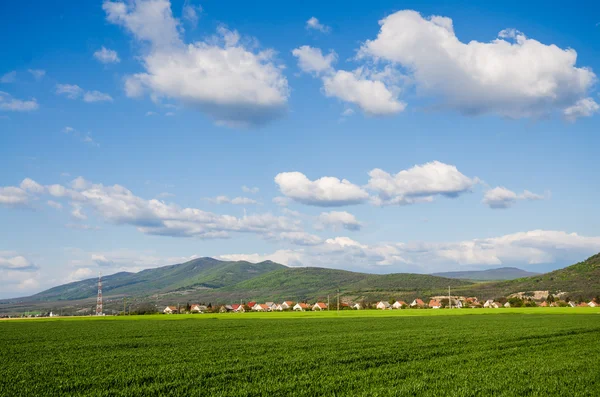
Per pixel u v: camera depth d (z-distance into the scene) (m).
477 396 20.92
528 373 26.25
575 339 46.75
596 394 21.47
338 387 22.69
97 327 82.62
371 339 48.56
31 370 29.64
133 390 22.69
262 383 23.89
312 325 76.38
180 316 135.38
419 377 25.34
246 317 118.12
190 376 26.25
